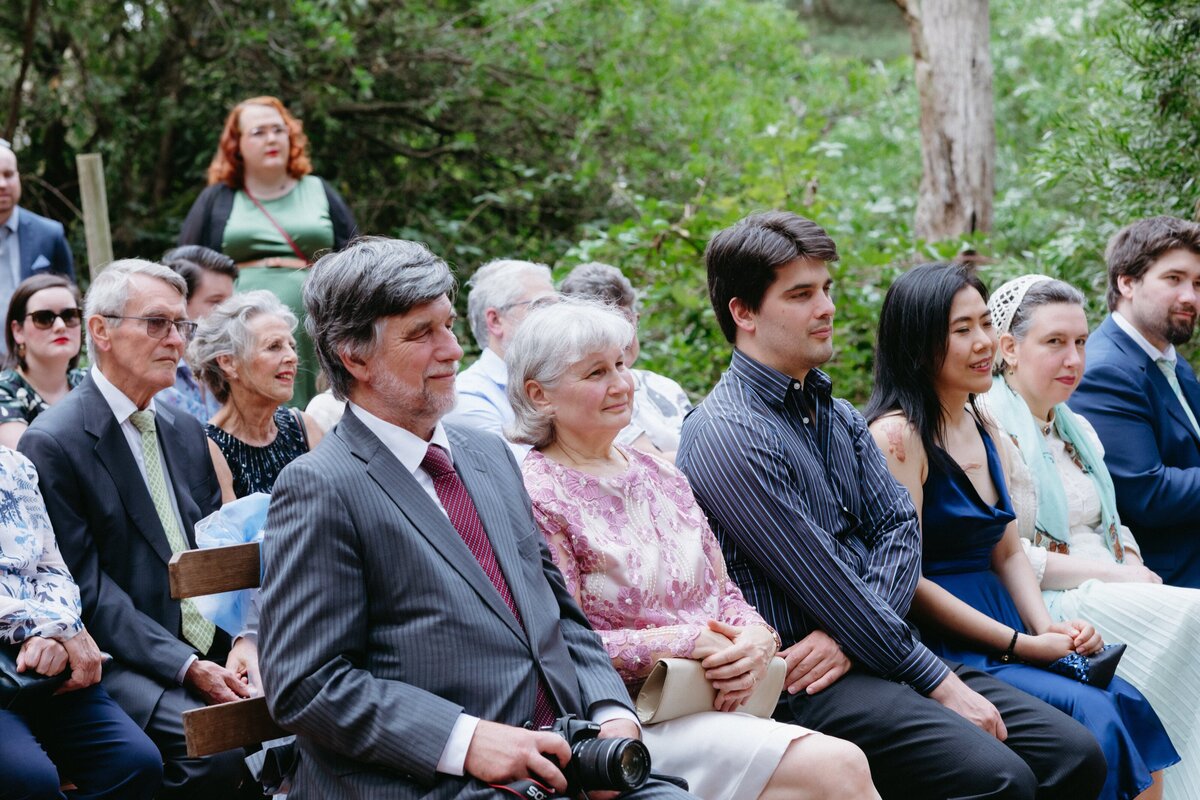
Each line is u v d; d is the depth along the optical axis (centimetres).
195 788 314
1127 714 353
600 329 312
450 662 252
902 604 340
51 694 303
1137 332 470
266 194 634
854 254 673
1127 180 638
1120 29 658
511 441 321
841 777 282
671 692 290
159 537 337
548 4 995
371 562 254
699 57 1064
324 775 253
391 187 1052
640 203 957
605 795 256
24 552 311
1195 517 449
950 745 309
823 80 1116
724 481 334
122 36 1006
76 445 332
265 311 395
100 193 595
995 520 376
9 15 948
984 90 784
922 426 376
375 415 268
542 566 279
